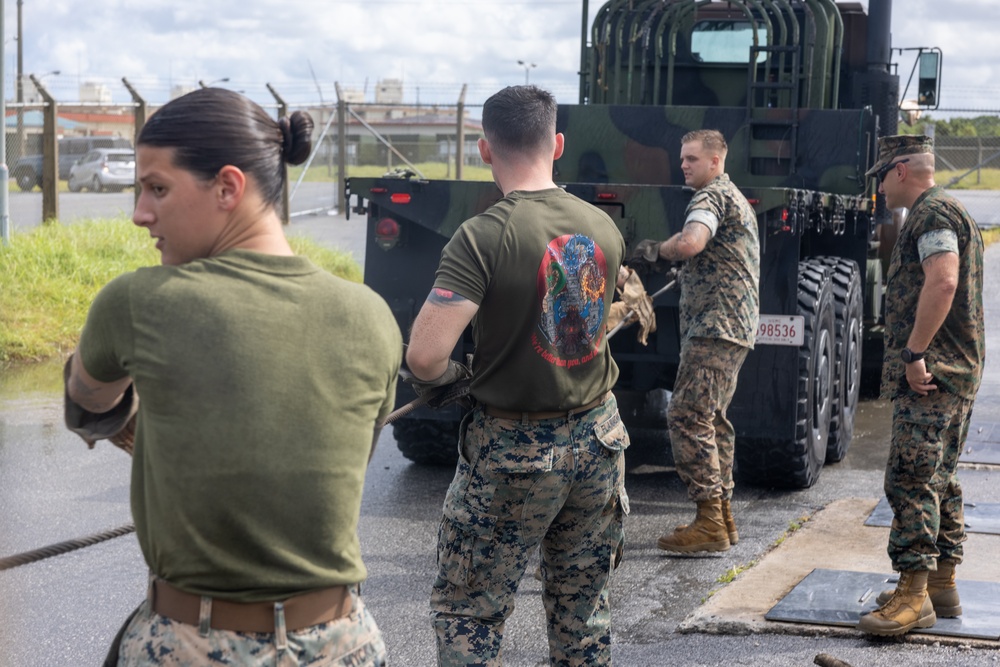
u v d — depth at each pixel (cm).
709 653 371
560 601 296
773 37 766
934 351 373
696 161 488
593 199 562
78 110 1739
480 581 287
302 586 176
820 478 626
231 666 173
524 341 278
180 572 174
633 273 488
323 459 178
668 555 488
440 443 623
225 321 176
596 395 289
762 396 570
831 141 731
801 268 608
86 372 181
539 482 280
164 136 179
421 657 375
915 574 377
